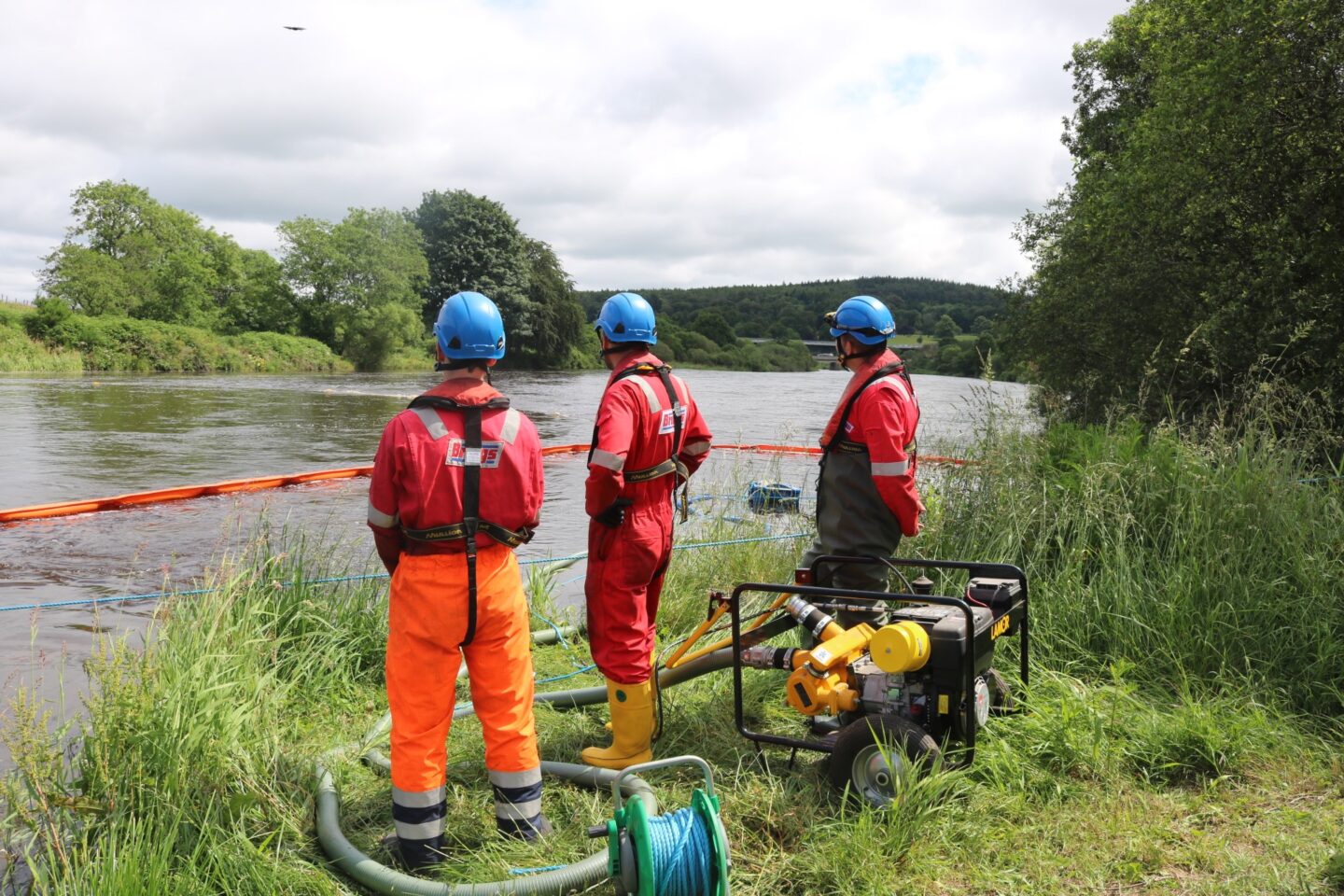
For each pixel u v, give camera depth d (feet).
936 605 13.92
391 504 11.69
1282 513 18.80
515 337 271.28
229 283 276.41
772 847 11.96
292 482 47.03
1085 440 23.03
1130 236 56.80
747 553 24.32
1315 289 43.45
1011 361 75.87
